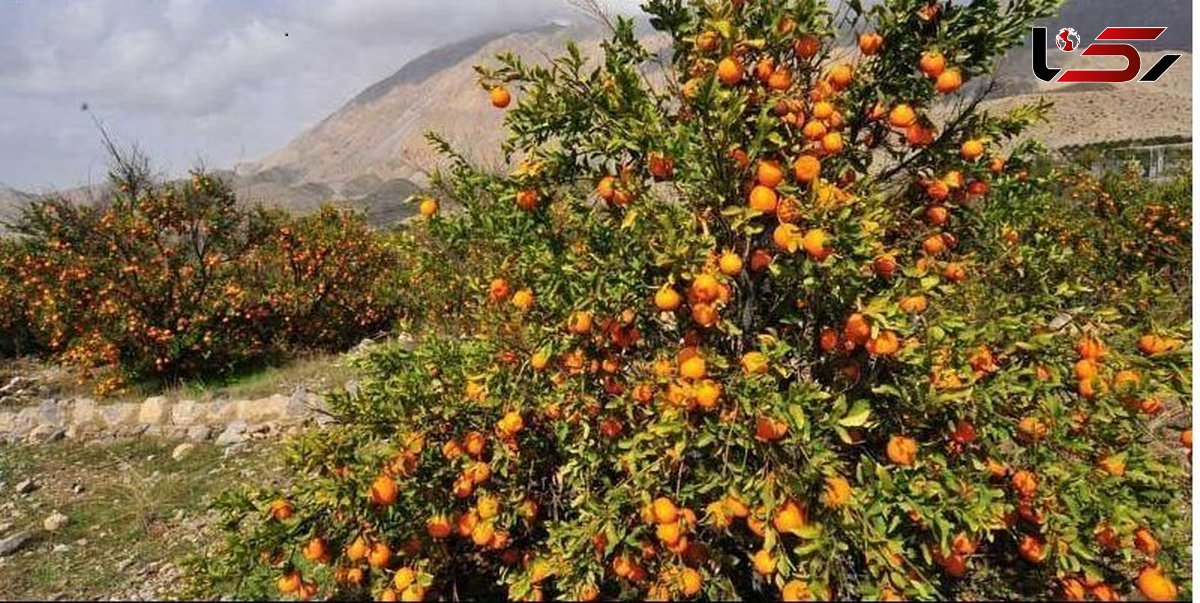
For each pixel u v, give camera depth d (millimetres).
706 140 2914
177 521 5363
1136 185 10883
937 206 3426
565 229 3570
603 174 3338
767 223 3084
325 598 3844
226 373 10156
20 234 11188
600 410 3381
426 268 4012
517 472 3617
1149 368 3014
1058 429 2996
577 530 3129
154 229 9914
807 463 2773
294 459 3719
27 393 9828
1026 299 3340
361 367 4086
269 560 3617
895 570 2838
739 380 2830
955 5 3180
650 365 3307
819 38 3195
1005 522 3148
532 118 3289
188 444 7102
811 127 3084
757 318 3332
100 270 9836
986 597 3541
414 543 3551
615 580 3662
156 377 9891
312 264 11148
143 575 4562
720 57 3178
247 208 11219
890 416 3172
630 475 3186
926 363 2830
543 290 3342
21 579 4605
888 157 3523
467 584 3979
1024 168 3643
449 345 3934
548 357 3229
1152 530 3180
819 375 3309
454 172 3656
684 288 3070
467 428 3574
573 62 3297
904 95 3336
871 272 3059
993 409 3000
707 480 3016
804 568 2941
